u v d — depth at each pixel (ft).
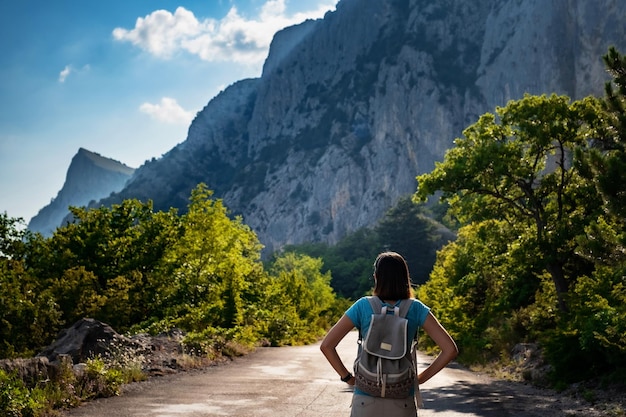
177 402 34.50
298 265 395.75
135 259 101.30
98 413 30.42
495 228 88.63
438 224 538.47
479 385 51.11
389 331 12.37
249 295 142.92
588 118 75.61
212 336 74.43
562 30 646.33
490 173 81.92
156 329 78.64
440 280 148.15
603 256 36.76
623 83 39.52
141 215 108.47
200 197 112.68
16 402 28.37
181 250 106.63
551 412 34.58
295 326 137.28
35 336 77.82
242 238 126.21
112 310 87.35
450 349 12.39
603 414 33.55
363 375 12.42
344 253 587.27
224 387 41.86
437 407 36.68
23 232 98.99
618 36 572.92
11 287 79.15
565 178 81.10
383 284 12.78
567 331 47.16
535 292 86.74
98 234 102.06
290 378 48.96
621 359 40.75
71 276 88.02
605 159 37.83
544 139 76.74
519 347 71.05
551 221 80.28
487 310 97.66
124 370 43.65
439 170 84.43
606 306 44.52
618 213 37.04
